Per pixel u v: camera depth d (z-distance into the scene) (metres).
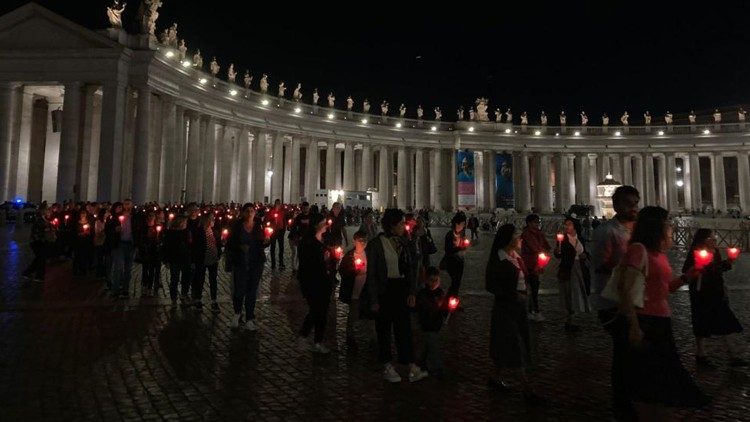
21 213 33.81
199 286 12.54
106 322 10.91
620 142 77.00
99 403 6.46
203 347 9.20
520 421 6.09
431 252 13.69
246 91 55.38
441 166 77.25
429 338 7.66
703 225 45.88
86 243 17.42
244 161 55.62
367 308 7.81
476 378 7.74
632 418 5.27
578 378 7.76
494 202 75.12
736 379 7.73
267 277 18.17
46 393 6.76
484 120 78.31
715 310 8.34
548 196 78.69
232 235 10.72
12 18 39.34
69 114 38.91
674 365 5.07
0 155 39.06
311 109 63.53
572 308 10.81
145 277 14.76
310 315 9.05
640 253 5.21
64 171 38.47
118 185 38.69
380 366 8.32
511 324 6.95
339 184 84.31
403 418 6.14
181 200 46.47
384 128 70.25
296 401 6.67
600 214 59.84
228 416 6.12
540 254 11.55
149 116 40.25
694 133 75.00
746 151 73.19
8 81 39.28
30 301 12.80
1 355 8.39
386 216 7.87
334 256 12.15
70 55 38.88
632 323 5.07
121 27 40.50
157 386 7.13
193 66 47.91
